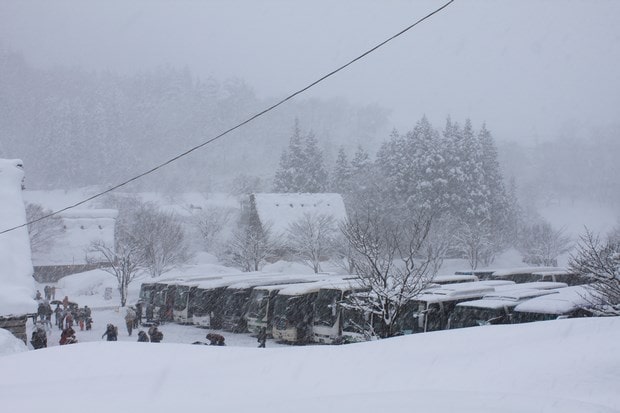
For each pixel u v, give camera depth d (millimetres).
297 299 25266
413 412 5895
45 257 57312
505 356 8312
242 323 28984
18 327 21406
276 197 59875
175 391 8266
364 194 68250
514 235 68812
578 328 9594
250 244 52656
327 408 6426
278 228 55344
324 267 49125
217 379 8891
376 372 8398
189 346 12117
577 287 21391
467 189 68812
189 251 65250
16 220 26391
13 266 23688
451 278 29969
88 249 57031
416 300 20422
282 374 8891
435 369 8172
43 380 10141
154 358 11156
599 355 7668
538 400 6102
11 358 12180
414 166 71250
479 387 7109
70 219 62250
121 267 43062
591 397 6355
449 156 71750
